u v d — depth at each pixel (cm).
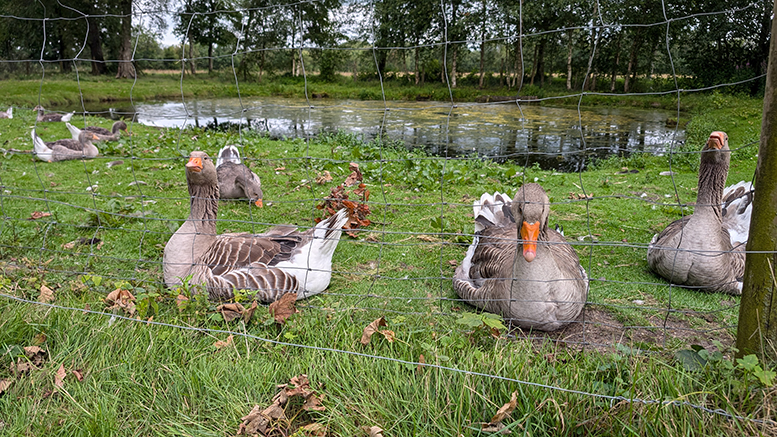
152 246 467
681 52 2964
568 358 276
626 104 2755
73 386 264
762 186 223
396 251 475
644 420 217
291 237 386
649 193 708
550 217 581
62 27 3397
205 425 245
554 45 3391
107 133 1060
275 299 340
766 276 228
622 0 2780
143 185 699
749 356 225
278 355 286
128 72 3578
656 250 391
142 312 313
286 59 4022
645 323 339
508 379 240
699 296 377
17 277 371
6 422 243
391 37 3647
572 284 304
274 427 239
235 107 2375
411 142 1439
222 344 292
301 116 2064
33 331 303
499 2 3028
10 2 3284
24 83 2458
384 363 271
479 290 335
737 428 214
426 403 240
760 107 1631
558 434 224
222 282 331
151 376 270
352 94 3319
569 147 1373
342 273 424
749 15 2381
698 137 1298
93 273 400
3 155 844
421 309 356
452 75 3831
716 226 358
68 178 725
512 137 1562
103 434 233
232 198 623
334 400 251
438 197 668
